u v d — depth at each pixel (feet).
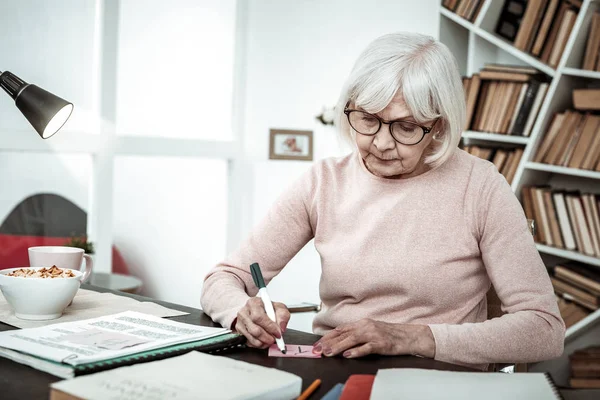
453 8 10.62
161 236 11.98
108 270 10.89
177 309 4.73
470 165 4.91
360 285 4.81
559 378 10.20
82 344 3.50
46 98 4.65
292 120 12.37
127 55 11.02
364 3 11.64
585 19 9.48
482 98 10.49
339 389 3.03
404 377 3.08
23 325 4.06
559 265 9.86
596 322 9.80
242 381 2.91
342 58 11.84
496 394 2.90
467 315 4.75
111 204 10.86
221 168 12.70
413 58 4.39
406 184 4.89
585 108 9.58
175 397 2.66
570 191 10.06
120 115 11.02
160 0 11.39
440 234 4.74
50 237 10.30
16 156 9.84
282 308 4.23
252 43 12.59
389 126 4.46
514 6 10.33
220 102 12.47
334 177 5.22
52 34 10.02
